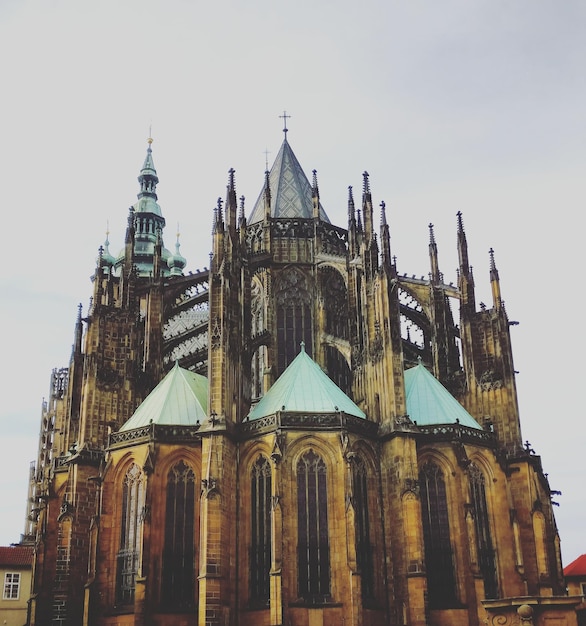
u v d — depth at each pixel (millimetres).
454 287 104125
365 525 82062
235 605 79312
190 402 89875
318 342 106125
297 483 80688
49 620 92750
